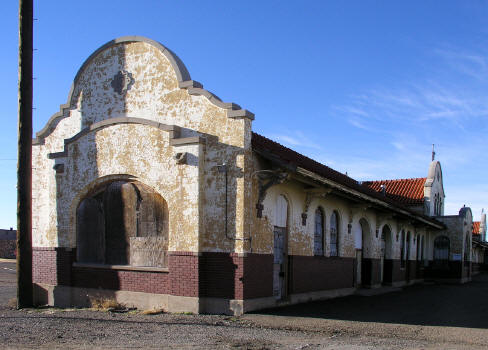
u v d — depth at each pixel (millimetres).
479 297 19484
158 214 13164
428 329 11023
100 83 14508
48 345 8398
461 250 31484
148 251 13234
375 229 22094
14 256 47438
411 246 28625
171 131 12711
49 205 15023
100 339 8945
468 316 13422
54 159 15008
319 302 15531
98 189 14312
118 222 13906
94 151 14133
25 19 13867
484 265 57062
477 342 9547
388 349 8617
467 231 33719
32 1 14062
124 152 13555
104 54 14516
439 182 35844
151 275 12930
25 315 12055
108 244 14039
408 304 16188
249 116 12141
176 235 12445
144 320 11117
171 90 13195
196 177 12250
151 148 13094
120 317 11602
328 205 17406
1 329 9961
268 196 13133
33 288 14836
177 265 12336
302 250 15203
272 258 13195
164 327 10242
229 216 12000
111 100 14227
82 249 14523
